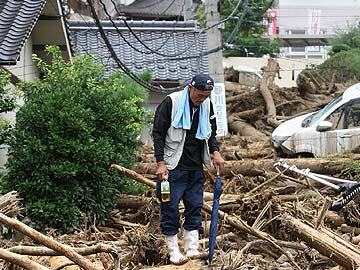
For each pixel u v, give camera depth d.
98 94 8.97
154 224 7.22
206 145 5.86
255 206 7.63
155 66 20.25
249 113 20.02
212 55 16.23
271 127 19.56
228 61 32.97
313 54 45.41
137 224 8.49
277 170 10.09
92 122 8.67
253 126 19.84
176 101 5.71
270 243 6.59
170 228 5.81
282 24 47.22
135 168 10.82
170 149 5.77
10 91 10.36
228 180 10.58
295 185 9.62
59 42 13.61
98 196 8.41
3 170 10.04
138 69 20.19
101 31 11.48
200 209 5.95
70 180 8.15
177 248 5.84
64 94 8.61
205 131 5.77
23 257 4.75
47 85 9.03
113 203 8.70
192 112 5.74
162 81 19.75
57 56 9.96
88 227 8.15
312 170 11.03
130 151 9.39
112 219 8.69
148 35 21.58
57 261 5.98
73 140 8.17
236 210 7.87
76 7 27.94
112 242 6.81
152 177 10.88
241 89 24.66
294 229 6.10
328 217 7.96
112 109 8.93
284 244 6.59
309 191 9.41
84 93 8.90
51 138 8.08
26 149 8.08
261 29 33.03
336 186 8.59
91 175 8.30
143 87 14.26
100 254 6.02
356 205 7.77
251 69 27.44
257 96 21.45
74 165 8.09
